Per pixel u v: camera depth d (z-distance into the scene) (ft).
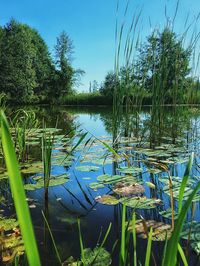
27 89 76.13
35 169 7.59
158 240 3.85
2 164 8.14
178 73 12.22
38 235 4.11
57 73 92.58
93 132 16.40
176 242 1.56
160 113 12.03
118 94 11.91
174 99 12.44
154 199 5.43
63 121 23.76
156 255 3.50
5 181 7.12
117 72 11.83
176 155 9.53
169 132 13.50
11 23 89.76
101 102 76.13
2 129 1.00
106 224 4.46
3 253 3.61
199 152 9.84
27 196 5.81
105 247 3.74
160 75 11.64
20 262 3.39
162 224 4.34
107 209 5.08
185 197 5.34
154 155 9.38
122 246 2.24
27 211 1.03
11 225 4.37
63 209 5.09
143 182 6.51
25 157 9.26
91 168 7.58
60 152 10.05
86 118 27.45
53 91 91.15
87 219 4.66
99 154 9.89
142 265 3.28
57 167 8.16
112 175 7.08
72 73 92.48
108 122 22.99
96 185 6.21
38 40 98.73
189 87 13.50
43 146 6.17
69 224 4.46
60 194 5.92
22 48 78.07
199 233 3.92
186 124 16.76
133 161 8.87
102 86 79.05
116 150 10.64
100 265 3.31
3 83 73.10
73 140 12.93
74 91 93.97
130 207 5.17
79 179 7.00
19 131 8.90
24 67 76.89
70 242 3.88
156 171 7.42
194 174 7.27
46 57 96.02
